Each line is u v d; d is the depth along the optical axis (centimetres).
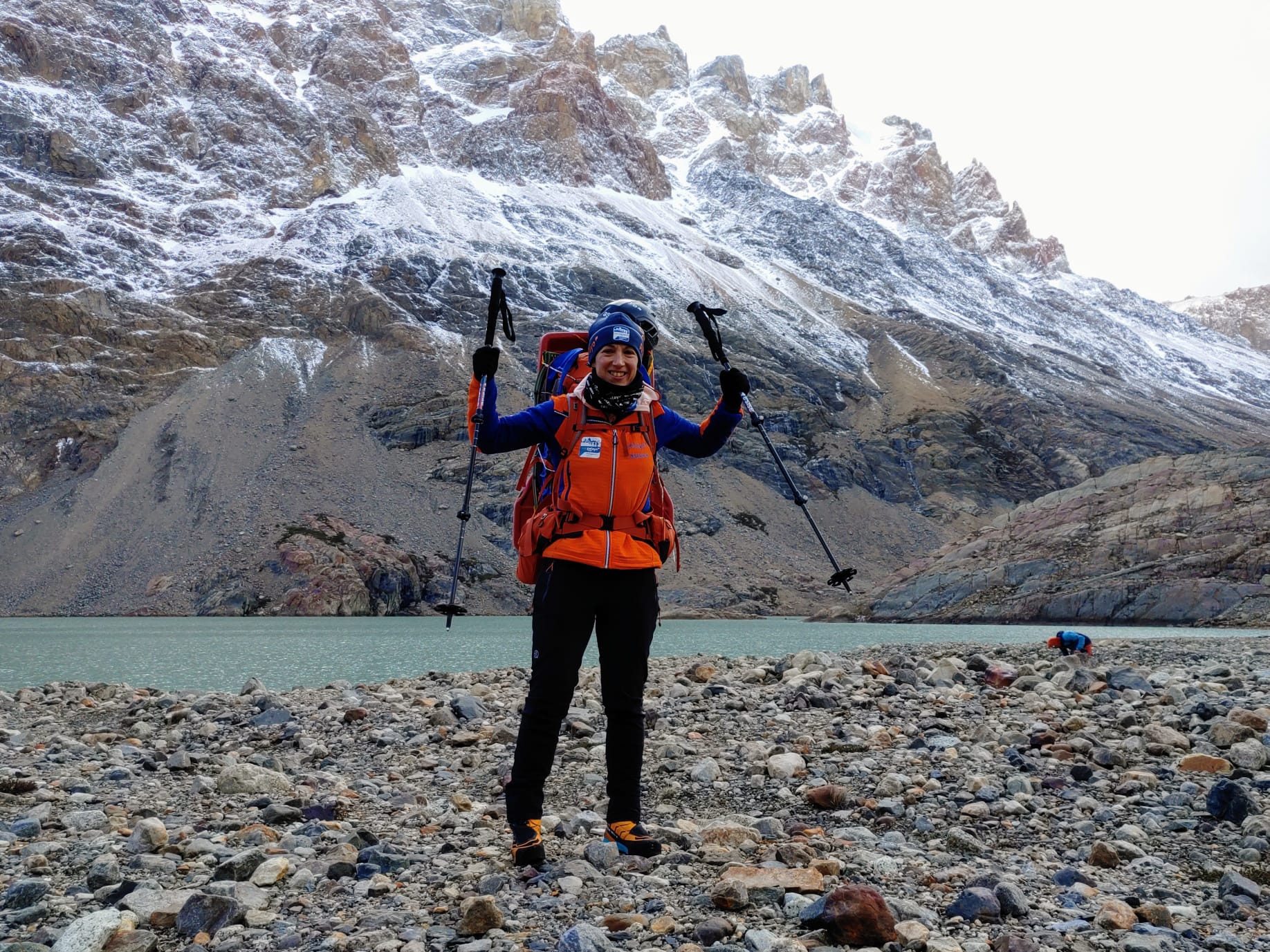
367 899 392
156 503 11475
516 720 864
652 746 711
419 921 363
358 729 834
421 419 13500
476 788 632
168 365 14238
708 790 597
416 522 11644
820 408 17112
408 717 875
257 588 9950
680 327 18750
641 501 459
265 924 360
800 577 12144
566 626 452
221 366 14525
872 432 17262
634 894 390
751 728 771
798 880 393
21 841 486
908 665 1070
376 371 14850
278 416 13500
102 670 2578
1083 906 385
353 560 10281
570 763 685
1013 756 648
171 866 438
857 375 19675
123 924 353
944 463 16250
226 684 2081
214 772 687
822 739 723
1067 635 1128
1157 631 5772
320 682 2109
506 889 399
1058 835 494
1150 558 7288
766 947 323
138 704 1021
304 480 12062
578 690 979
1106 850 446
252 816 547
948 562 8500
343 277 17862
